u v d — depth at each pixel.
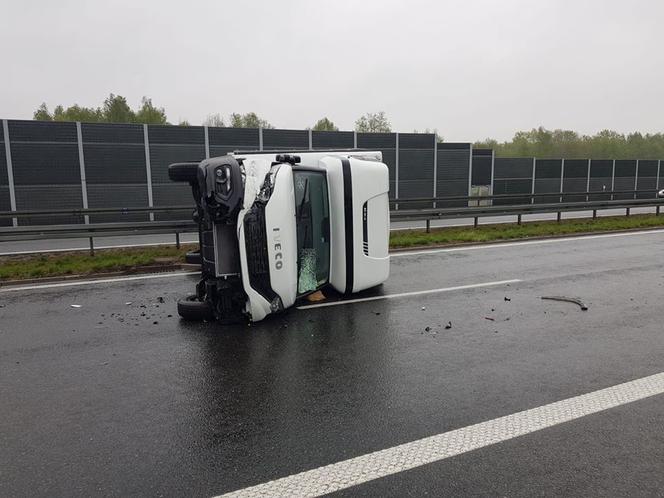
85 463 3.43
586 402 4.25
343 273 7.77
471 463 3.36
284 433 3.81
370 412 4.12
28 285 9.04
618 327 6.38
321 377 4.87
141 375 4.98
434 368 5.07
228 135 20.66
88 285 8.95
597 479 3.17
